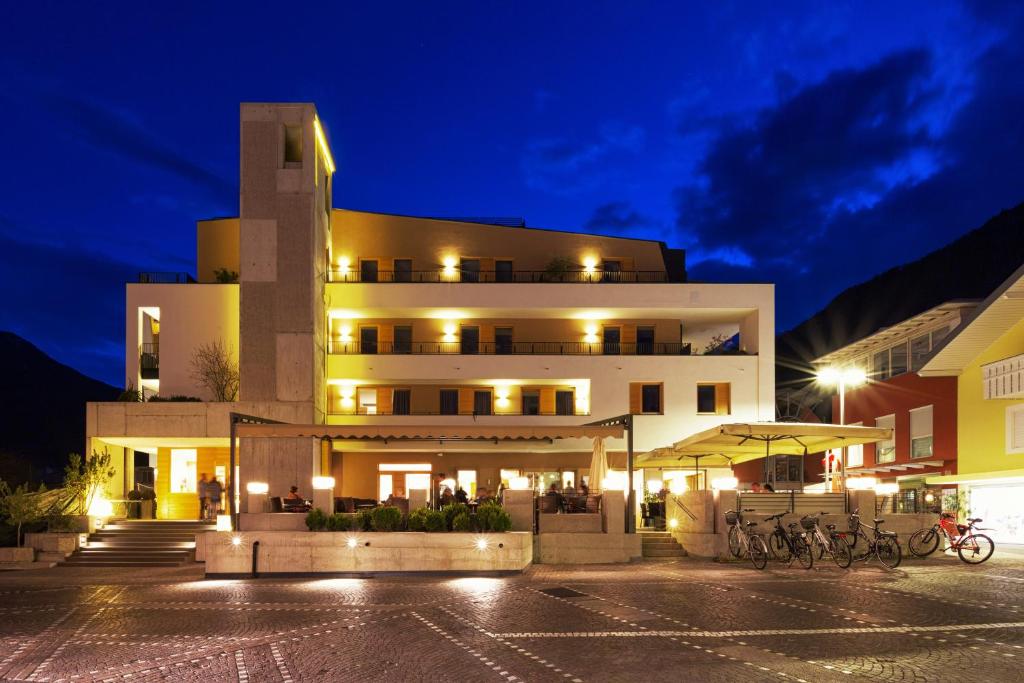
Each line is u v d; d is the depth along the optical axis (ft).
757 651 30.99
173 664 30.35
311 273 111.34
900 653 30.35
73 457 92.17
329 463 119.96
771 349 122.62
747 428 71.10
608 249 135.95
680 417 121.60
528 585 53.62
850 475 118.52
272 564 63.67
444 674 28.07
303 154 112.78
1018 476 84.48
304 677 27.94
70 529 83.10
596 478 79.51
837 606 41.45
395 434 72.33
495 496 81.15
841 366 132.57
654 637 34.06
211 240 135.64
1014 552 73.05
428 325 129.80
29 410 426.92
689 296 124.06
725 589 49.06
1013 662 28.81
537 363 123.13
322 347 117.19
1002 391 83.61
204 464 114.93
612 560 71.10
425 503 68.64
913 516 70.38
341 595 49.55
